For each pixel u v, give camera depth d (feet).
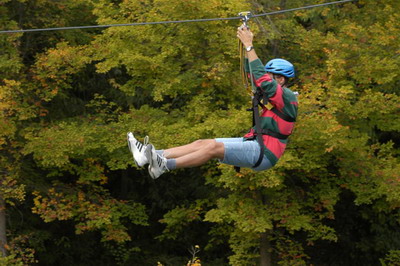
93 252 87.45
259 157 23.77
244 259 65.82
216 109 61.98
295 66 67.67
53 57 58.39
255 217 57.82
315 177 62.69
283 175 59.98
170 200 85.35
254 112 24.23
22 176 66.59
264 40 59.26
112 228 67.46
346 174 61.77
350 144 57.88
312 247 92.99
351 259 89.45
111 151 59.16
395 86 68.64
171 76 58.23
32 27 66.59
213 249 87.35
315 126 53.52
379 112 60.80
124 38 59.52
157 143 56.34
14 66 58.13
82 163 70.13
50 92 61.11
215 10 54.44
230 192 68.64
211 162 64.90
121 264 81.66
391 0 65.10
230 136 55.31
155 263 83.82
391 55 60.90
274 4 66.54
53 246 85.35
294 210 59.47
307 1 68.64
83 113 71.97
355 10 66.69
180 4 53.21
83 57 59.21
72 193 67.15
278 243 64.18
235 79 59.62
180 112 61.82
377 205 64.59
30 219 78.18
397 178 57.31
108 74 78.59
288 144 57.31
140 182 88.58
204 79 59.36
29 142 60.03
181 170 79.82
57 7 66.85
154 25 57.21
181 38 57.11
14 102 56.44
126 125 61.00
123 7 58.90
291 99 24.12
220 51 59.67
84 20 71.00
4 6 63.67
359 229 87.92
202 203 69.31
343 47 58.90
